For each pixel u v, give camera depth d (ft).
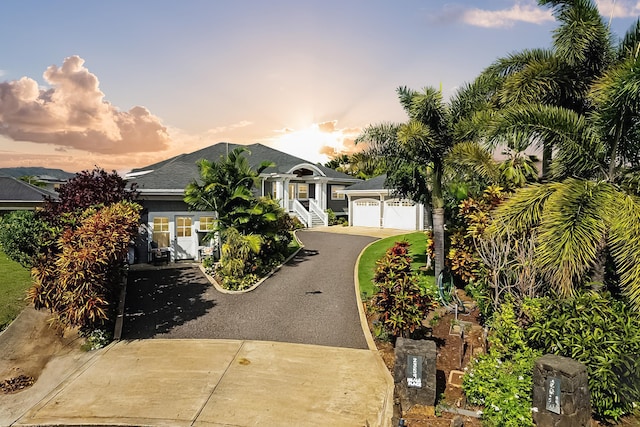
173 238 54.24
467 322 29.40
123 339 28.48
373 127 43.52
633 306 20.25
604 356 17.76
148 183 54.34
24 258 41.73
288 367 23.85
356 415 18.95
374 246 65.46
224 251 44.39
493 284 26.73
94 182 46.11
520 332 21.06
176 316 33.04
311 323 31.24
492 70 42.70
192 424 18.13
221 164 49.49
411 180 44.14
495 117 29.81
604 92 25.58
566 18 31.27
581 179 27.37
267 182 98.07
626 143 26.96
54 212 42.34
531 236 25.09
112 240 30.40
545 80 33.42
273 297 37.91
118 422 18.33
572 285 21.94
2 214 66.28
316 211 100.27
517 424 16.85
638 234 21.22
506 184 37.40
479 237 31.07
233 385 21.67
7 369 24.06
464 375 20.04
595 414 18.24
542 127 27.53
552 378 16.43
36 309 32.99
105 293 30.68
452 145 40.78
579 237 21.36
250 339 28.25
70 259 27.37
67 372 23.54
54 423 18.34
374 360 24.86
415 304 24.91
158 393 20.86
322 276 45.78
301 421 18.44
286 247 58.34
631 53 27.32
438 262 39.55
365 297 36.78
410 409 19.26
